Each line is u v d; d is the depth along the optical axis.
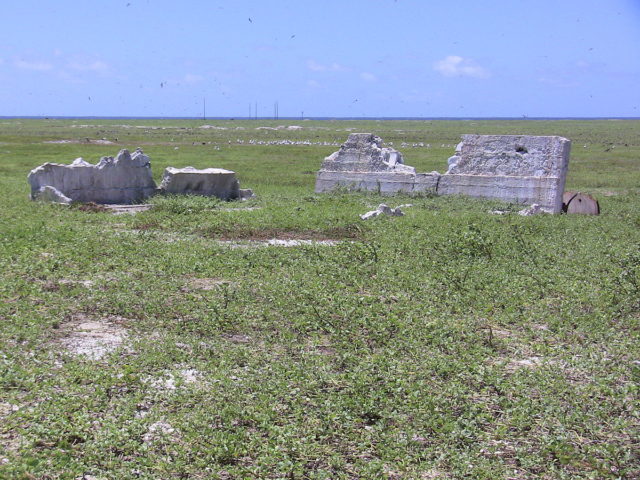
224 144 65.31
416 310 10.28
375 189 26.78
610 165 46.75
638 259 13.77
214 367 7.87
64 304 10.13
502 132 107.88
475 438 6.40
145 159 23.80
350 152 27.48
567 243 16.02
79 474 5.60
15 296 10.56
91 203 21.22
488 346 8.98
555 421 6.75
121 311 9.98
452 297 11.05
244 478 5.57
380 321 9.61
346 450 6.15
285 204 22.08
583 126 145.00
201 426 6.37
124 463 5.71
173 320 9.70
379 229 17.22
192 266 12.67
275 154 52.78
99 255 13.61
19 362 7.77
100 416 6.54
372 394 7.07
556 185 23.84
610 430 6.67
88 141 64.25
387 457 5.95
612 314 10.42
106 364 7.86
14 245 13.95
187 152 52.72
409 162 45.12
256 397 7.03
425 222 18.39
